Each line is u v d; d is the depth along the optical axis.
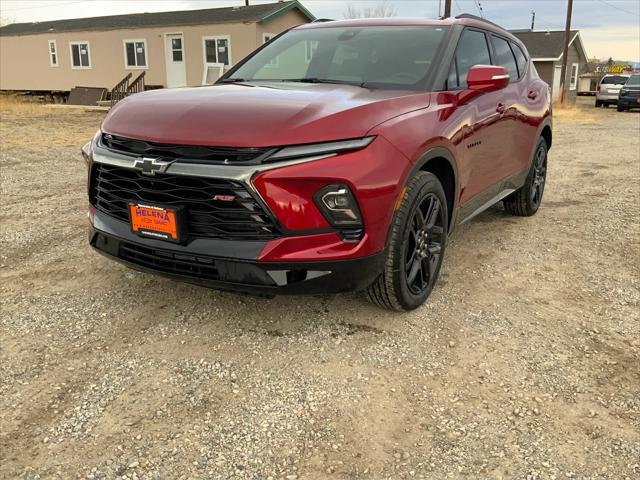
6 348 3.01
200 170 2.71
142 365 2.86
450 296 3.72
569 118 20.14
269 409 2.52
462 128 3.58
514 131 4.68
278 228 2.70
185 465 2.18
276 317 3.36
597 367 2.89
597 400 2.61
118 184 3.10
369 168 2.76
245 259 2.72
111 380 2.73
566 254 4.59
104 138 3.21
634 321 3.41
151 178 2.87
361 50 3.98
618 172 8.36
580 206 6.22
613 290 3.87
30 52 26.83
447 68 3.75
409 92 3.44
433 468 2.18
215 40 21.83
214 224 2.79
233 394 2.62
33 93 27.78
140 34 23.34
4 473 2.12
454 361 2.93
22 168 8.27
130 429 2.38
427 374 2.81
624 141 12.59
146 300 3.58
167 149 2.82
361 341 3.11
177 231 2.83
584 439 2.34
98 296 3.65
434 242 3.52
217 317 3.36
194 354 2.96
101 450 2.26
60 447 2.27
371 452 2.26
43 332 3.18
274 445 2.29
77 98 24.94
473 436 2.36
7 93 28.25
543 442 2.32
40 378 2.74
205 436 2.34
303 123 2.74
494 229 5.29
